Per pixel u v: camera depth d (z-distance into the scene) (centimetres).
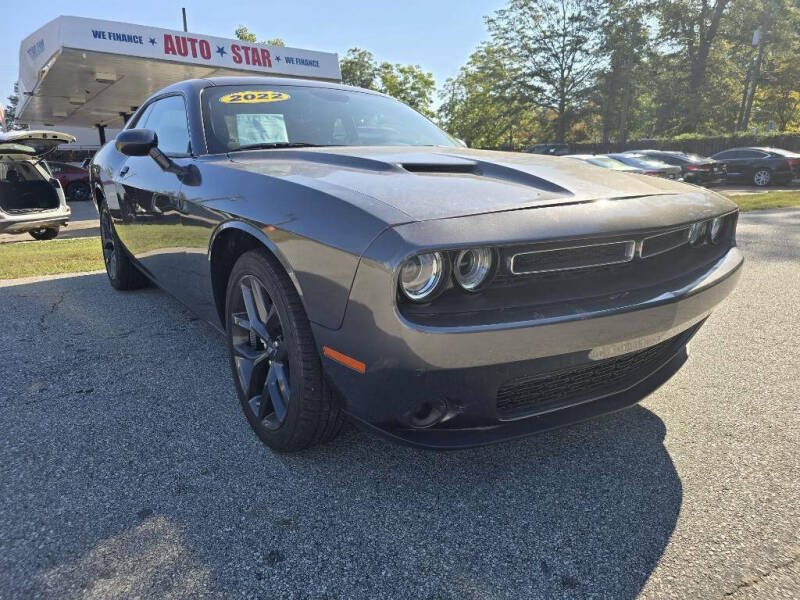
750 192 1540
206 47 1297
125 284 431
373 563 152
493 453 208
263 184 196
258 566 150
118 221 366
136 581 144
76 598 138
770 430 224
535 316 152
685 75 3347
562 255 160
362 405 164
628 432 223
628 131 3481
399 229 144
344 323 156
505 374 156
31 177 905
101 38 1163
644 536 163
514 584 145
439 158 220
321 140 275
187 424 227
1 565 149
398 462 201
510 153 255
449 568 151
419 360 146
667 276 184
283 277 186
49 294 432
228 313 227
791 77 3209
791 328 350
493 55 3728
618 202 176
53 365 287
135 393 255
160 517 170
